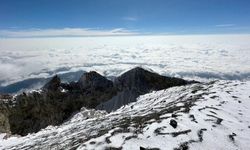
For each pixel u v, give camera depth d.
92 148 11.97
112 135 12.80
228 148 11.88
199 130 13.09
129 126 14.26
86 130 20.94
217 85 28.66
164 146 11.45
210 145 11.89
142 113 22.27
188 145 11.62
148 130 12.95
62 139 20.33
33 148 20.17
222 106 18.16
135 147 11.38
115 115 27.31
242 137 13.04
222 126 14.00
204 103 18.73
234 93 22.86
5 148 24.73
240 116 16.34
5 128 46.62
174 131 12.74
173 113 15.73
